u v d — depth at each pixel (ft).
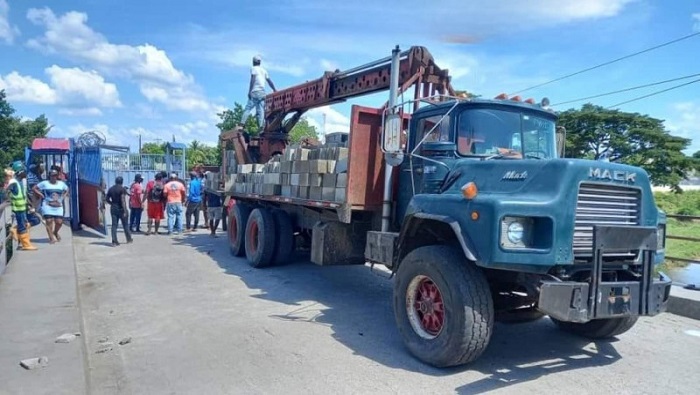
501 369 16.12
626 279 15.78
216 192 44.52
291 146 30.86
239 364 16.52
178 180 50.65
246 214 36.40
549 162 15.03
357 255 25.58
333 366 16.33
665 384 15.06
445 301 15.44
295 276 30.40
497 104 19.38
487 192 16.06
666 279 16.11
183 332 19.71
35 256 32.04
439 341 15.62
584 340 19.04
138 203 49.73
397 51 21.36
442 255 15.78
